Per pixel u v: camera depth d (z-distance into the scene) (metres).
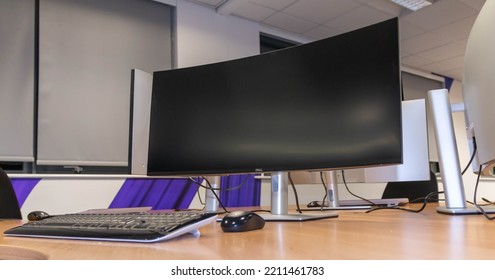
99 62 3.51
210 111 1.17
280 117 1.06
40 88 3.20
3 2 3.12
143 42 3.79
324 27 4.59
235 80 1.15
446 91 1.14
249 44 4.37
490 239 0.53
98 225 0.71
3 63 3.07
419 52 5.34
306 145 1.01
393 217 1.01
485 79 0.86
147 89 1.44
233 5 3.96
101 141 3.44
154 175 1.21
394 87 0.91
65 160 3.25
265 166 1.05
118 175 3.33
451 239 0.54
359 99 0.96
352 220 0.95
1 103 3.03
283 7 4.07
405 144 1.66
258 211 1.31
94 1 3.54
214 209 1.46
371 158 0.92
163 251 0.53
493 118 0.83
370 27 0.97
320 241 0.57
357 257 0.42
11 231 0.78
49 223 0.81
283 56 1.09
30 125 3.14
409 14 4.22
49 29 3.28
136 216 0.79
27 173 3.12
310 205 2.03
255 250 0.51
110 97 3.54
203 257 0.47
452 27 4.55
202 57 4.01
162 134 1.23
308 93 1.03
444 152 1.13
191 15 3.99
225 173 1.10
